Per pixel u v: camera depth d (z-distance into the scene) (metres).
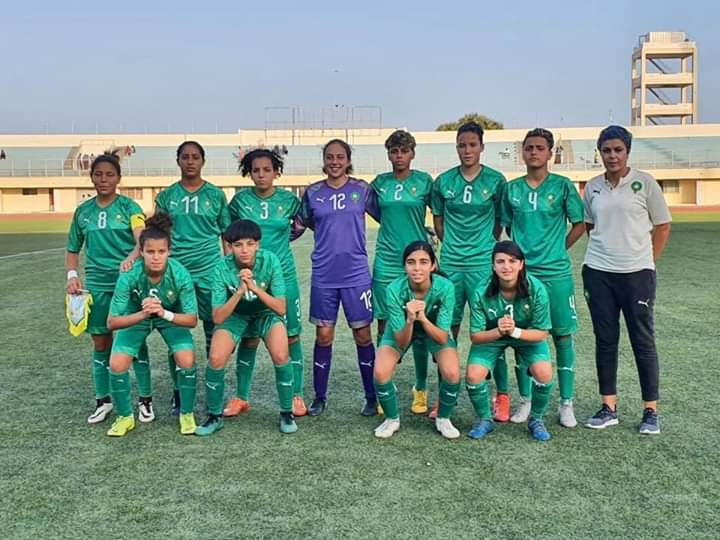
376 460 3.68
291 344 4.63
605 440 3.96
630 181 4.09
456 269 4.62
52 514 3.05
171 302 4.20
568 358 4.30
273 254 4.27
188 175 4.65
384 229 4.72
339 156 4.56
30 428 4.24
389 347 4.07
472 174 4.59
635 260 4.07
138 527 2.92
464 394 5.03
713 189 43.62
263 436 4.09
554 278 4.27
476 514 3.02
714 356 5.88
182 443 3.97
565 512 3.04
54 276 12.27
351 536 2.82
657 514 3.02
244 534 2.85
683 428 4.14
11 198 43.69
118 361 4.08
